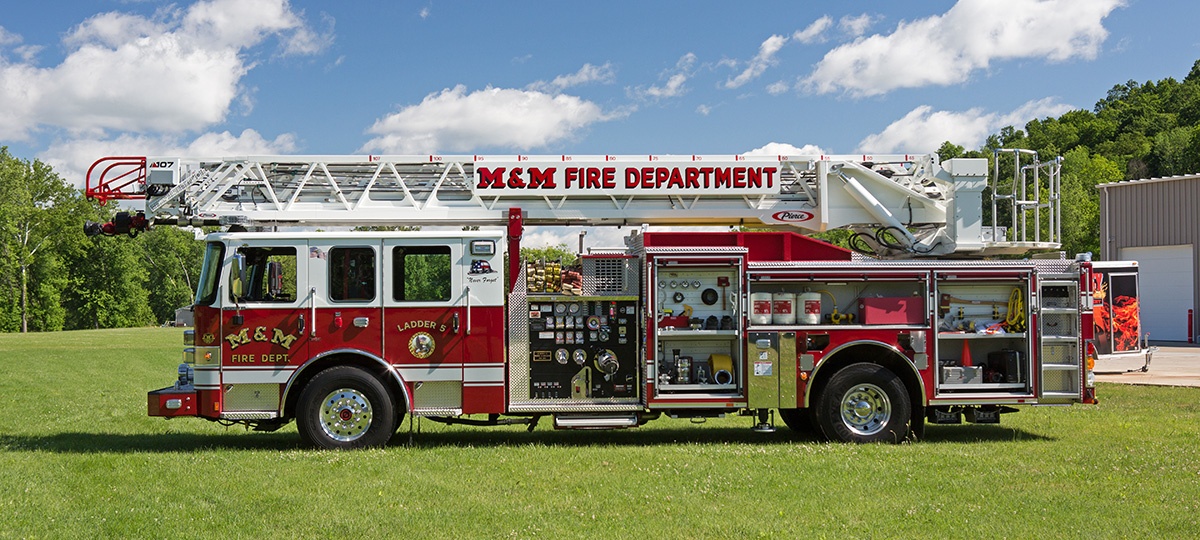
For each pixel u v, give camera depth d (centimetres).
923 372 966
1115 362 1702
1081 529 573
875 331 963
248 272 927
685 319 956
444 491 696
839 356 977
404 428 1129
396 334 926
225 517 611
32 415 1277
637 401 953
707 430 1100
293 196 1048
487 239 936
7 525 589
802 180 1110
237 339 916
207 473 775
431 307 927
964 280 973
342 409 915
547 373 945
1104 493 680
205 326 917
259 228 1055
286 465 811
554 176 1067
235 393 918
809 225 1117
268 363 917
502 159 1065
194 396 918
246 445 966
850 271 964
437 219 1067
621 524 591
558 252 1029
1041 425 1076
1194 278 2967
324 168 1052
